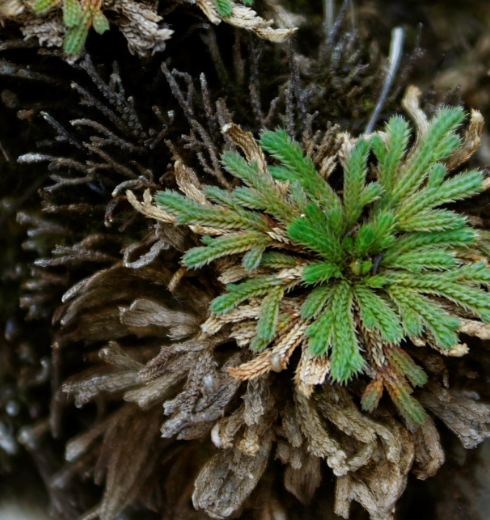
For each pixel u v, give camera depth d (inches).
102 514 23.2
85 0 22.0
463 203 23.1
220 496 22.4
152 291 23.0
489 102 24.0
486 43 24.1
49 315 23.5
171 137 22.9
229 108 23.0
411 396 22.5
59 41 22.2
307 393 21.8
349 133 23.1
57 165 23.0
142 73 22.9
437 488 23.7
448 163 22.6
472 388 23.0
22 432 24.0
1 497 24.3
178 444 23.5
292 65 22.7
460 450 23.6
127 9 22.2
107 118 23.0
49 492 24.2
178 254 22.7
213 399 22.1
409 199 22.2
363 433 22.2
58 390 23.7
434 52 24.1
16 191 23.4
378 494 22.3
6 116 23.1
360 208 22.2
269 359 22.0
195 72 23.1
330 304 22.1
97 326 23.1
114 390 22.7
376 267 22.4
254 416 22.0
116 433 23.4
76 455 23.3
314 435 22.2
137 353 23.2
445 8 24.2
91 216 23.2
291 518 23.4
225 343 22.6
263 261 22.3
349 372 21.7
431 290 22.0
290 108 22.7
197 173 22.9
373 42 23.9
